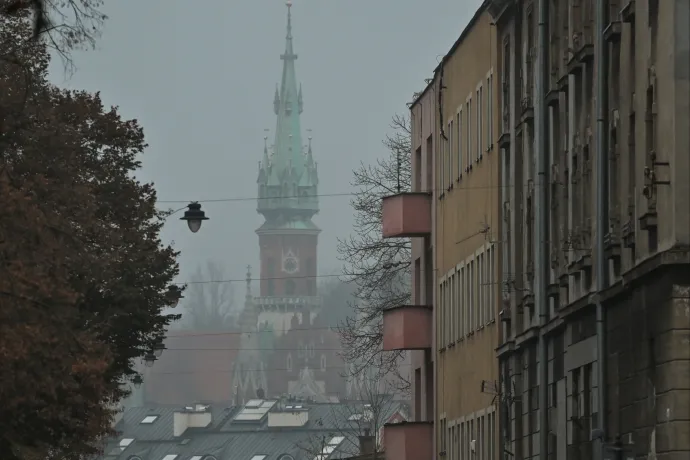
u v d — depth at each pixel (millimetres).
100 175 142125
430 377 167750
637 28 88812
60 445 122312
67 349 96375
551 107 115875
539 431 117688
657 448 84375
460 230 149750
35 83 117812
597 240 95875
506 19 132000
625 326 91312
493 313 135625
